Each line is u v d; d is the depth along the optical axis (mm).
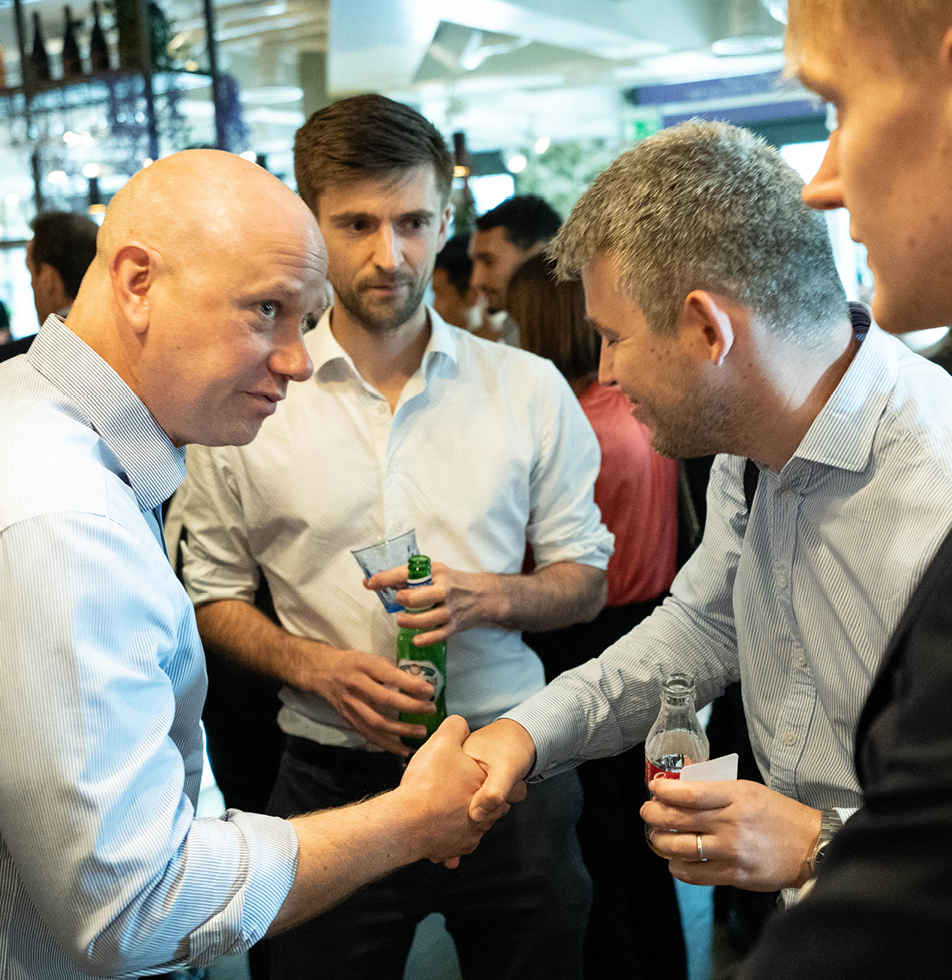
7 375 1108
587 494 1913
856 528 1130
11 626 904
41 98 4973
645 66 8930
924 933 504
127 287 1081
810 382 1133
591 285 1201
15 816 918
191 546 1842
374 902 1646
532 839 1691
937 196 604
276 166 11789
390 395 1751
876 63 599
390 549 1571
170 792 997
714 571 1467
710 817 1107
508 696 1792
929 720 541
